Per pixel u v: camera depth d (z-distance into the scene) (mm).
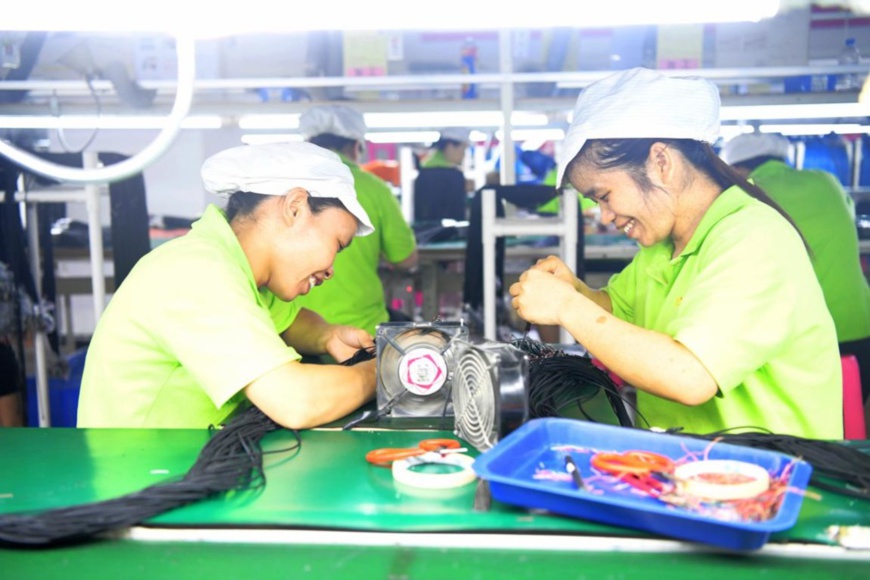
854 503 1111
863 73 3264
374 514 1078
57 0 1242
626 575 924
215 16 1282
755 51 3363
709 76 3268
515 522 1049
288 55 3631
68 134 4555
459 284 4371
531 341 1879
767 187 3256
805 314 1501
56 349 3309
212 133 4723
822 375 1560
